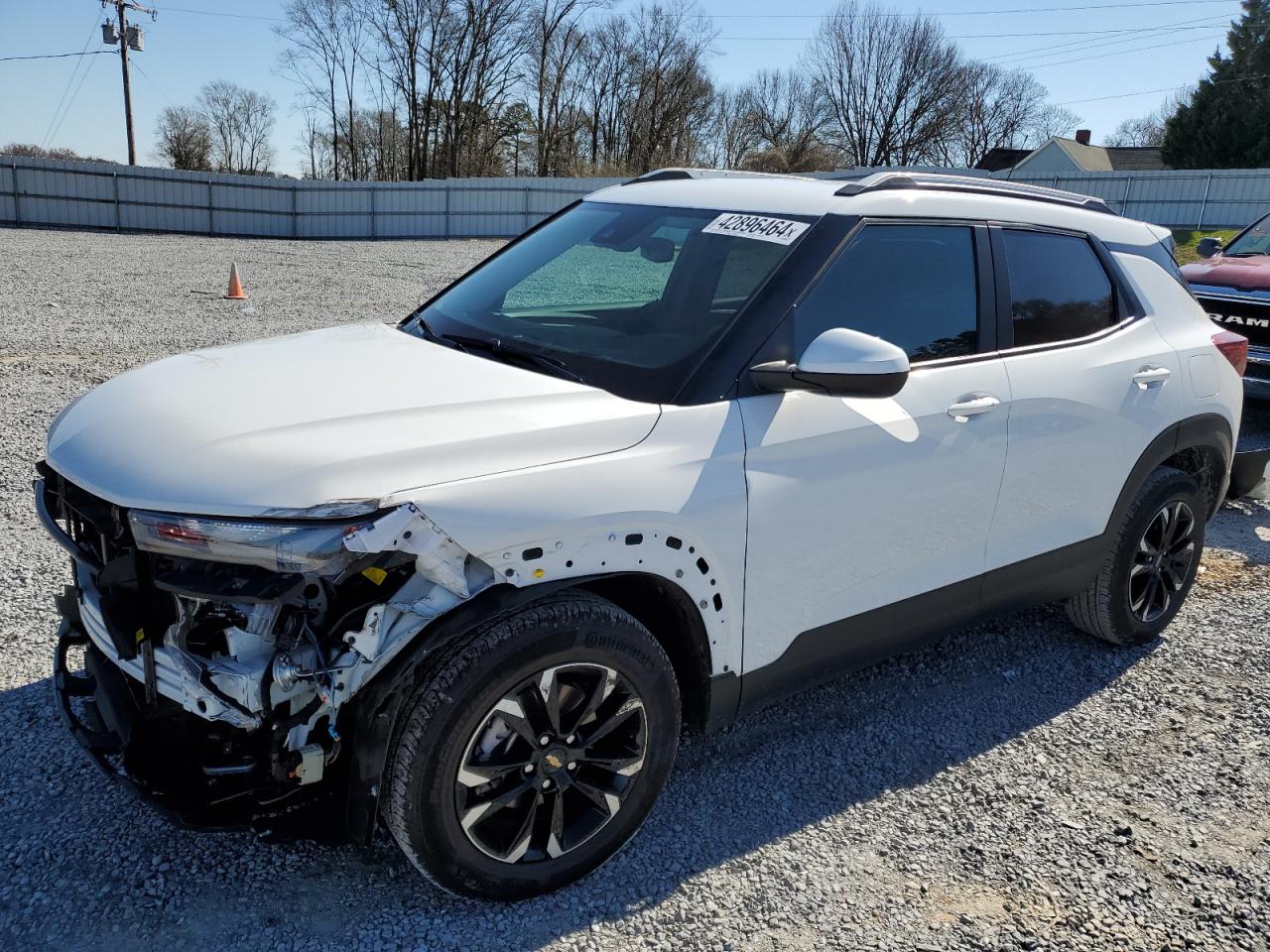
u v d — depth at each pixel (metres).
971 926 2.64
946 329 3.30
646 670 2.61
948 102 69.81
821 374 2.63
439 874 2.44
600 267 3.35
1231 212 33.25
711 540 2.66
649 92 61.50
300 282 18.44
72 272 18.05
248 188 35.91
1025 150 71.25
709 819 3.02
